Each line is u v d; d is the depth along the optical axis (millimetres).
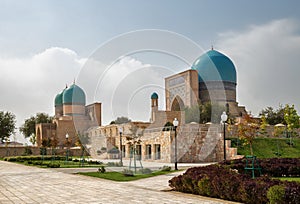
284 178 12211
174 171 16016
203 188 8602
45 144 44594
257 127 22844
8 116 52344
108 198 8648
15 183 12727
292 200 6348
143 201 8031
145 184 11336
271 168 12688
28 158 31703
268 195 6660
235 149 23734
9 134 51969
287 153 25266
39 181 13219
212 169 10102
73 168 20141
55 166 21312
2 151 43156
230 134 25844
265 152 25000
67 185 11672
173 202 7805
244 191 7352
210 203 7590
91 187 10961
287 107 30516
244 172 12367
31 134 63562
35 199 8844
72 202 8219
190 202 7762
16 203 8344
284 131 30047
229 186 7809
